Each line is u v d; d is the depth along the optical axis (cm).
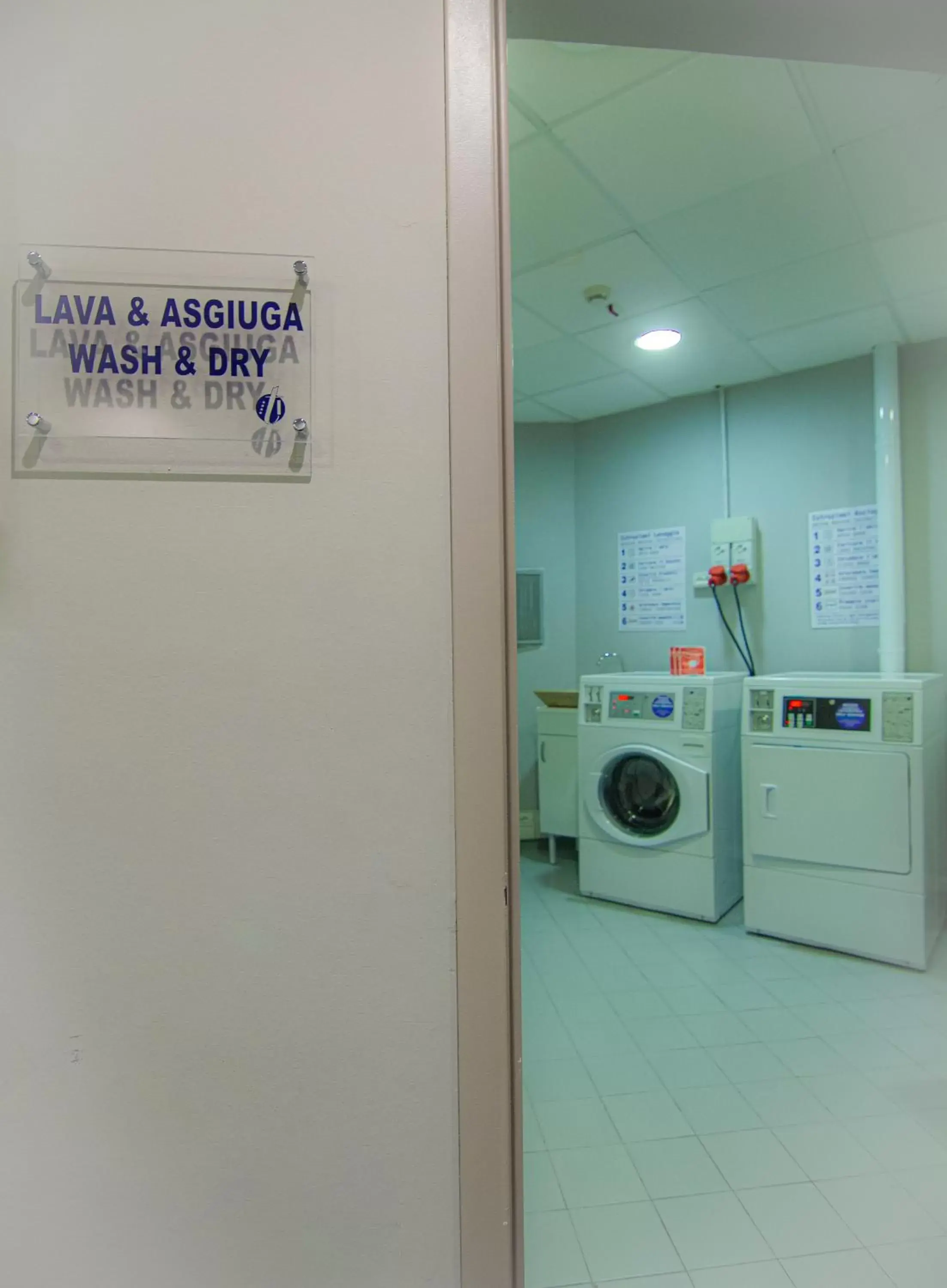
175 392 83
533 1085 174
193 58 85
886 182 184
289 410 85
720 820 279
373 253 86
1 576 81
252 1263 83
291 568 84
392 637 86
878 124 163
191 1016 82
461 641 86
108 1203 81
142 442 82
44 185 82
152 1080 82
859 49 111
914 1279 117
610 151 172
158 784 82
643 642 367
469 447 86
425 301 87
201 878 83
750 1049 189
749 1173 143
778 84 151
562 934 268
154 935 82
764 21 104
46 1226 80
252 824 83
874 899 238
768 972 234
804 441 315
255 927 83
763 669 329
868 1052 187
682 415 351
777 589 324
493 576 87
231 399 84
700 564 347
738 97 155
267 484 84
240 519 84
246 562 84
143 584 82
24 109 82
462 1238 85
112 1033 81
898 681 236
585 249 215
